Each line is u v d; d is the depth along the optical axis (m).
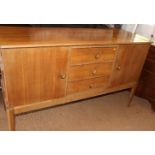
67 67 1.38
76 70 1.44
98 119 1.95
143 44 1.72
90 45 1.38
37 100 1.38
